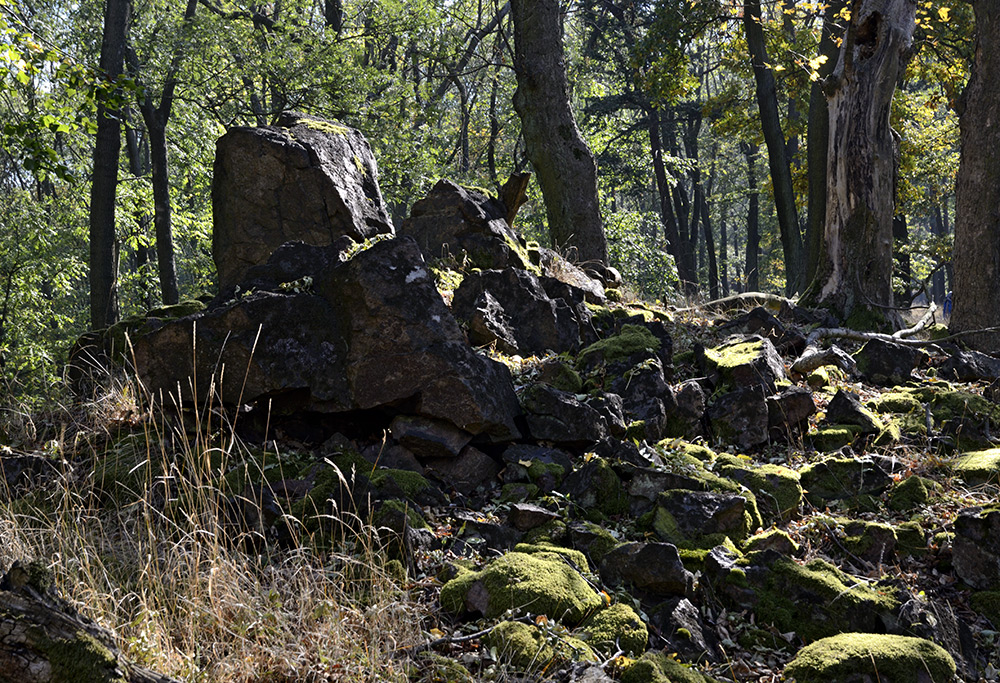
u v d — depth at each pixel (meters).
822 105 15.80
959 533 4.26
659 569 3.89
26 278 21.62
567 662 3.34
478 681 3.23
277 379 4.79
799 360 6.70
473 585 3.72
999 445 5.53
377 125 19.22
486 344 6.29
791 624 3.85
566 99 11.85
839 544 4.50
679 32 16.41
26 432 5.11
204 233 23.02
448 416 4.74
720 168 36.66
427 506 4.43
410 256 5.02
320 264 5.53
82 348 6.18
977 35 8.60
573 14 27.77
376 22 20.34
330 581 3.66
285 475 4.59
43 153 8.25
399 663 3.26
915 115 19.95
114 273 16.19
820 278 9.82
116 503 4.24
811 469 5.11
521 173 8.97
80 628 2.39
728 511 4.42
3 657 2.26
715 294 32.06
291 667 3.14
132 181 21.34
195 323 4.81
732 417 5.60
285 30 19.44
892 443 5.54
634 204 30.19
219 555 3.60
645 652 3.47
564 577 3.80
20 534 3.93
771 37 16.73
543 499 4.56
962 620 3.93
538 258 8.37
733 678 3.50
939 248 22.55
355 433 5.02
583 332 6.84
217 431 4.84
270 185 7.70
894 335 8.14
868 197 9.35
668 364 6.21
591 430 5.02
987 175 8.49
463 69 22.91
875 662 3.44
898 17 9.26
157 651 3.07
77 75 8.09
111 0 15.50
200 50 17.42
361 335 4.85
